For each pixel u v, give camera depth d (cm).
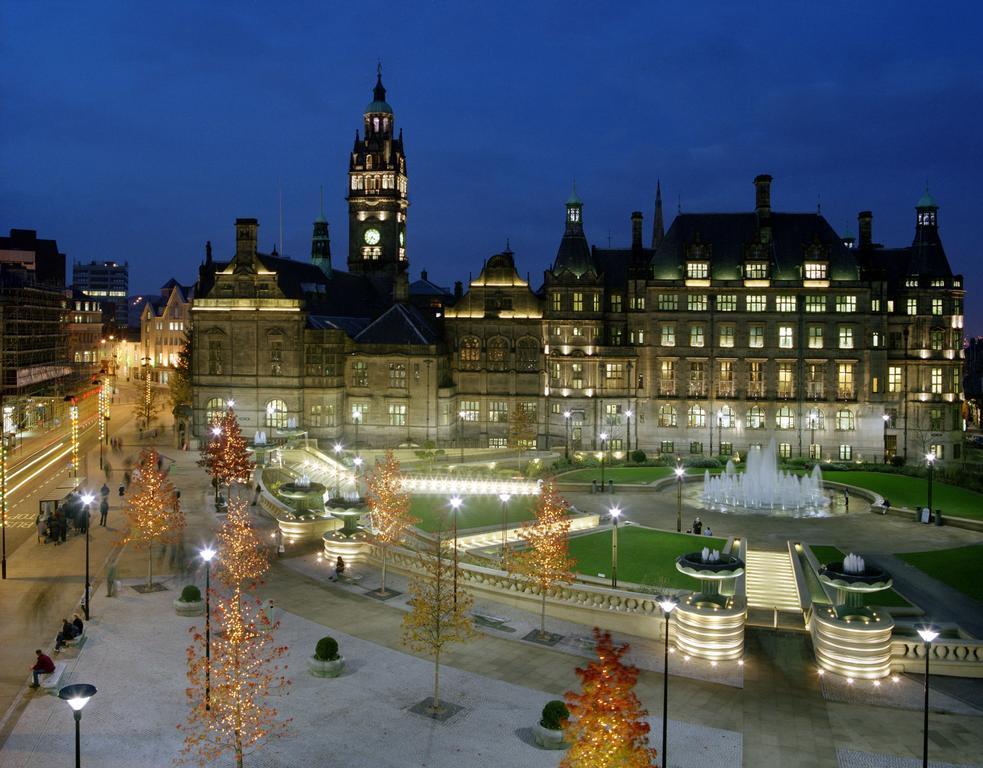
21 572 6100
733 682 4466
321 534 7319
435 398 12069
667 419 11950
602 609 5253
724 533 7506
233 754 3544
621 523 7812
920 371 12044
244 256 11794
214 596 5622
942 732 3900
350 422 12262
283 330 11756
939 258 12156
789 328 11775
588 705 2869
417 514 8075
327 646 4434
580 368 11956
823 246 11700
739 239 12056
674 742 3756
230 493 8594
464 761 3528
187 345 15038
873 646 4506
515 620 5366
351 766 3475
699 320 11844
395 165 17138
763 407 11788
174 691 4153
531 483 9419
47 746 3600
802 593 5719
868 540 7300
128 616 5241
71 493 7688
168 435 13388
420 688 4275
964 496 9219
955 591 5816
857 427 11669
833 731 3900
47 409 15400
